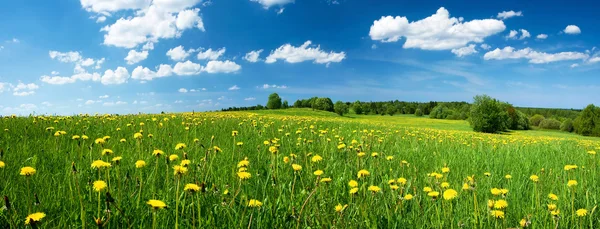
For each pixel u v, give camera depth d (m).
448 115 124.31
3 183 3.76
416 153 8.09
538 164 7.09
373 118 107.31
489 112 70.56
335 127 16.38
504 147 10.72
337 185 4.41
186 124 11.66
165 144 7.12
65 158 5.29
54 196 3.39
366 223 3.10
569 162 7.52
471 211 3.61
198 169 4.35
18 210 2.94
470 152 8.79
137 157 5.55
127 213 2.92
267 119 17.11
